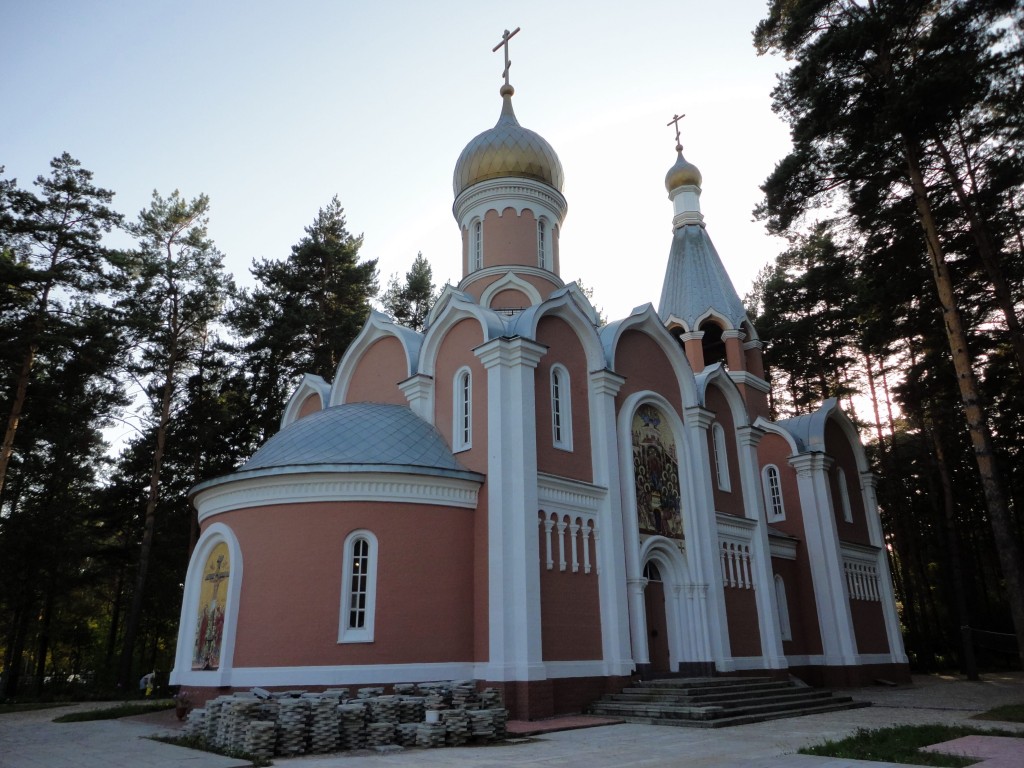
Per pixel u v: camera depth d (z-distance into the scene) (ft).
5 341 90.17
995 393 96.78
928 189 69.87
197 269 111.04
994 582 152.46
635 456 71.00
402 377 73.87
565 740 43.96
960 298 79.36
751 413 103.24
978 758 34.47
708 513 75.56
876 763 32.83
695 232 113.19
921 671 118.93
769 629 80.38
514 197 89.92
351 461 57.47
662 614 70.69
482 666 54.54
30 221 94.48
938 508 126.93
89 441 116.37
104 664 110.93
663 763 35.04
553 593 58.49
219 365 111.86
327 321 121.29
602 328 74.90
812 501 97.96
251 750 36.96
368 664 51.70
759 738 44.57
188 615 58.59
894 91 60.13
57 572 104.83
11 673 107.96
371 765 34.76
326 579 53.42
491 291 85.35
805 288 138.41
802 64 63.52
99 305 100.48
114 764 36.09
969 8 60.29
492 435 59.67
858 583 101.60
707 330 108.37
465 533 58.18
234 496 57.98
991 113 67.51
